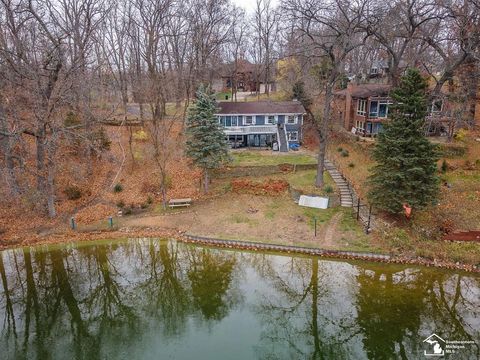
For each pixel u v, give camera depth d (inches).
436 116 1358.3
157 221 1107.9
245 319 757.3
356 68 2054.6
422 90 948.0
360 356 648.4
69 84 1093.8
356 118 1686.8
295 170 1358.3
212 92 1261.1
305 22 1724.9
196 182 1305.4
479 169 1222.9
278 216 1087.6
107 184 1291.8
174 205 1164.5
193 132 1172.5
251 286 863.7
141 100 1529.3
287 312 776.3
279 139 1621.6
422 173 907.4
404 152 933.8
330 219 1050.7
